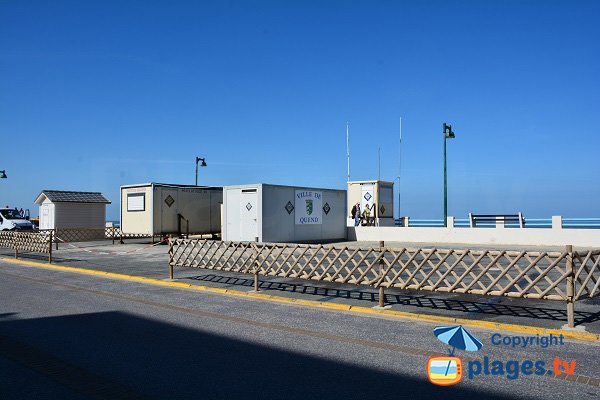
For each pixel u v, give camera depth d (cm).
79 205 3052
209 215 2739
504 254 784
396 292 1064
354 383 500
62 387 489
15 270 1545
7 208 3734
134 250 2205
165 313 859
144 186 2517
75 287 1170
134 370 541
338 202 2709
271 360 579
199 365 559
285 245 1052
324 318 818
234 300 993
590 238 2142
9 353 607
